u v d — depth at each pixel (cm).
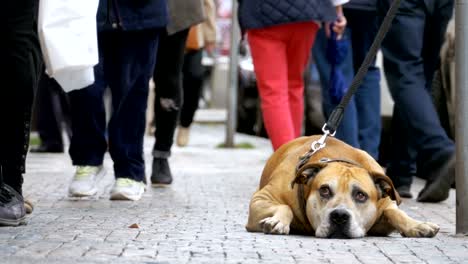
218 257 578
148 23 878
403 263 570
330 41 982
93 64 732
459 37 693
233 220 791
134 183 925
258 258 577
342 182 665
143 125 927
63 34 719
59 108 1499
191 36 1594
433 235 686
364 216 672
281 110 969
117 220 768
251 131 2045
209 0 1617
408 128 982
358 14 1013
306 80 1625
